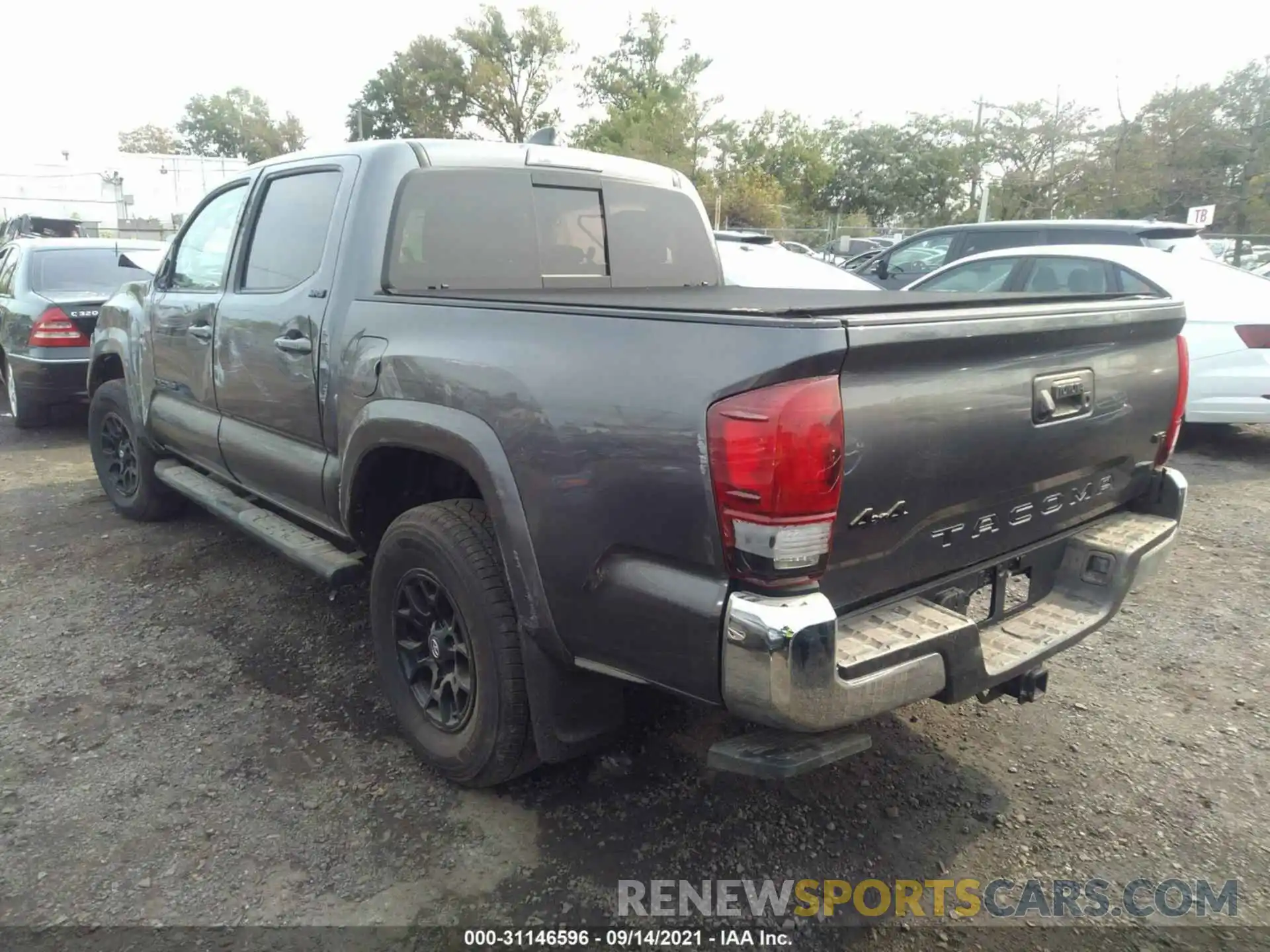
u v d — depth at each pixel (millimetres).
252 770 2955
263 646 3828
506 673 2557
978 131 39844
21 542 5082
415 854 2572
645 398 2094
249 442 3771
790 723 1951
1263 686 3566
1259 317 6449
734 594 1988
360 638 3902
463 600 2627
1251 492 6203
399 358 2764
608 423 2164
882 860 2584
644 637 2174
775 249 8359
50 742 3105
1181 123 32406
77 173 39562
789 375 1892
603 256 3859
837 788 2896
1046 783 2941
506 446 2402
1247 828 2732
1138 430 2852
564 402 2260
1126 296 2996
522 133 50156
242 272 3832
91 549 4961
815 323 1887
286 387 3391
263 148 73875
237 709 3332
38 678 3545
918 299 2750
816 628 1918
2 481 6418
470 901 2402
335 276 3164
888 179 43062
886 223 44750
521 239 3512
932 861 2584
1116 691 3533
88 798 2801
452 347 2600
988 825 2734
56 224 22812
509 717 2584
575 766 2990
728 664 1992
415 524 2760
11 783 2869
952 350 2141
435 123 51344
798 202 46062
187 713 3305
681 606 2066
